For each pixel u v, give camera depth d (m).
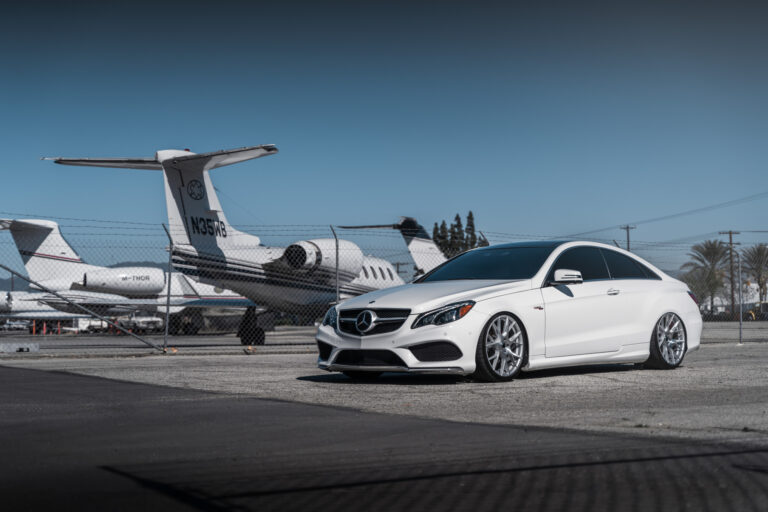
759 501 2.53
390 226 20.53
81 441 3.81
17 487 2.80
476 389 6.39
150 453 3.48
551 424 4.28
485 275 7.82
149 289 29.98
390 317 6.91
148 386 6.67
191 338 27.67
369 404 5.35
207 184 18.08
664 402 5.30
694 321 8.68
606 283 7.98
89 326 37.38
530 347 7.25
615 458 3.24
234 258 18.28
